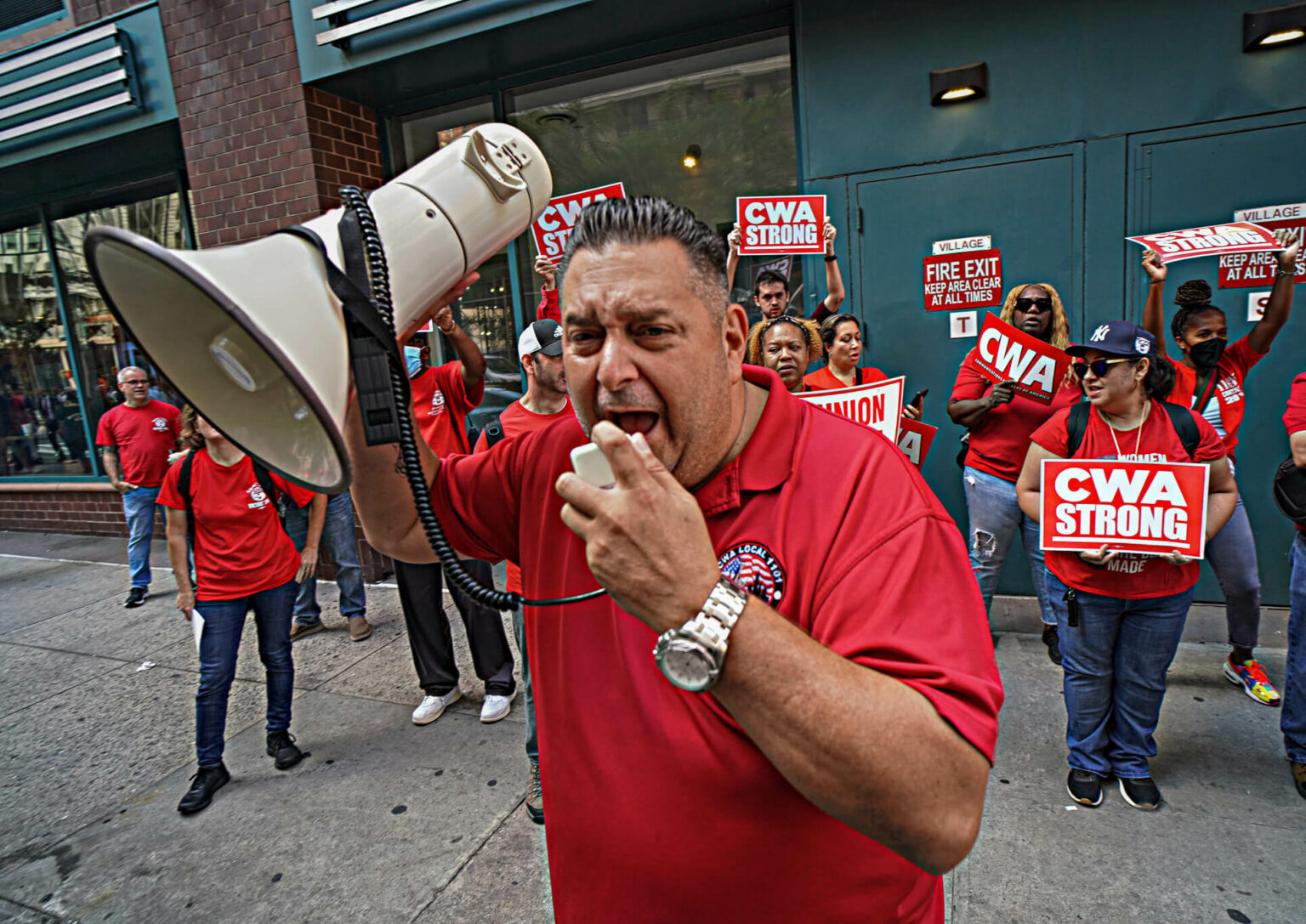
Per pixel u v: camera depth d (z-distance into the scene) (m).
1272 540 4.06
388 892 2.51
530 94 5.32
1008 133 4.12
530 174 1.10
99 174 6.80
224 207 5.48
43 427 7.97
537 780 2.80
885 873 0.93
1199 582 4.23
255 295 0.76
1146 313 3.62
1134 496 2.48
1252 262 3.86
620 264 0.83
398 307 0.96
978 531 3.75
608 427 0.70
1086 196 4.06
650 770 0.94
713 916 0.93
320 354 0.81
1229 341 3.96
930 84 4.17
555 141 5.34
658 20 4.59
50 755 3.54
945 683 0.77
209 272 0.72
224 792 3.11
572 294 0.87
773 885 0.91
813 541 0.91
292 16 5.02
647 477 0.71
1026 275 4.20
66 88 5.68
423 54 4.84
